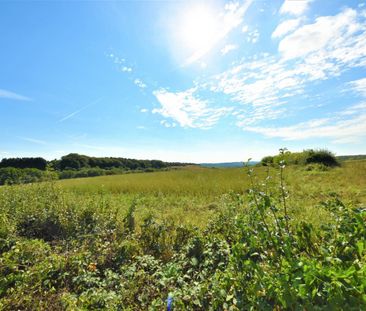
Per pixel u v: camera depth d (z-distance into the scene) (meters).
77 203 6.58
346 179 9.80
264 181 3.05
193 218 5.84
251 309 2.10
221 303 2.45
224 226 4.31
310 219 4.16
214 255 3.37
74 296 2.78
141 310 2.62
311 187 8.57
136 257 3.62
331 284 1.79
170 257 3.81
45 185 7.49
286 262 2.16
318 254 2.71
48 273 3.39
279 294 1.98
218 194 9.03
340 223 2.45
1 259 3.46
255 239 2.61
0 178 9.20
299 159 16.50
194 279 3.08
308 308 1.82
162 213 6.61
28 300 2.77
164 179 16.95
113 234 4.81
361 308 1.67
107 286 3.03
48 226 5.36
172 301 2.39
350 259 2.32
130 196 10.05
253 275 2.38
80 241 4.57
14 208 5.96
